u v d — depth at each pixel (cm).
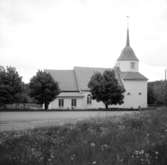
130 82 5938
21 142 804
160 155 557
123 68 6341
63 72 6025
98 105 5534
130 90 5922
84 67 6191
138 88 5984
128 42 6556
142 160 536
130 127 944
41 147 728
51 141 806
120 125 1009
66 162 556
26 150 683
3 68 4281
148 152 588
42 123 1766
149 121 1041
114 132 852
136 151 594
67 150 661
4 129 1390
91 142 731
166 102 3547
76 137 836
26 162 568
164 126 915
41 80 4438
